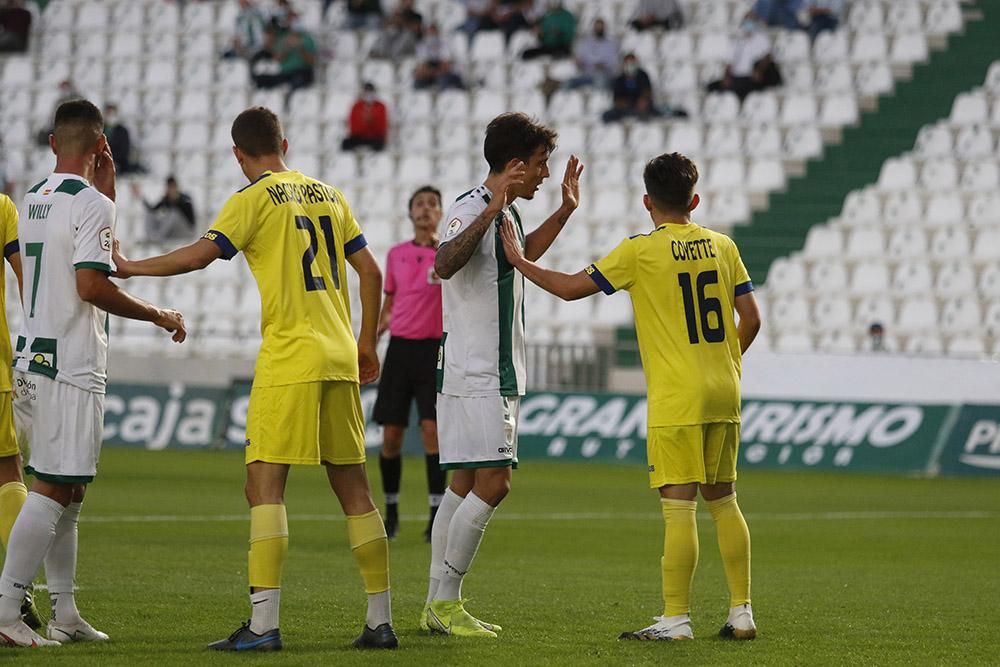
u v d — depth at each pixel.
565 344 68.56
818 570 31.62
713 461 21.02
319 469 60.75
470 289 21.02
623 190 84.50
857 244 79.44
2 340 21.02
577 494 51.34
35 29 107.56
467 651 19.28
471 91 95.62
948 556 35.00
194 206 88.19
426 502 47.28
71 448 19.69
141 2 107.00
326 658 18.41
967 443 62.44
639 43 94.69
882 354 65.06
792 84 90.38
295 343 19.44
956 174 82.31
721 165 85.44
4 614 19.31
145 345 79.06
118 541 33.94
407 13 97.31
